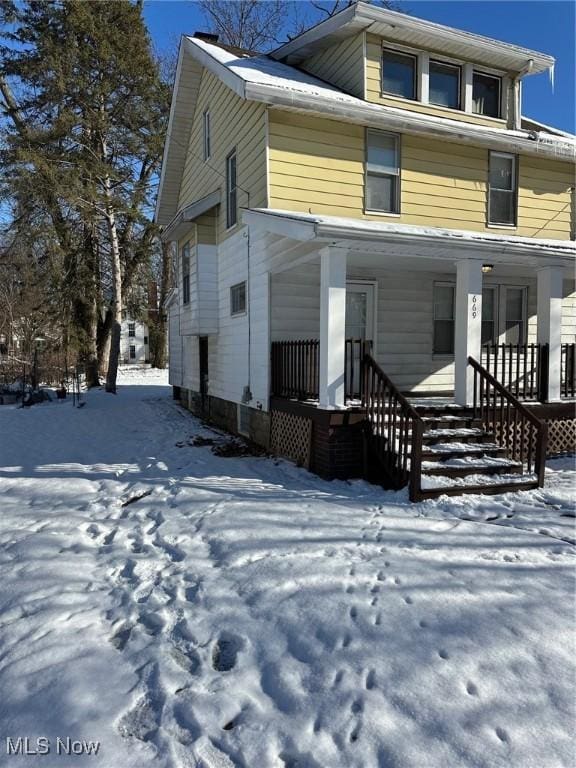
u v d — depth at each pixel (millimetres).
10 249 22078
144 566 4371
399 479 6227
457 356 7887
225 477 7242
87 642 3297
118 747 2449
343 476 6930
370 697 2707
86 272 19984
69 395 17531
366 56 8875
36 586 4031
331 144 8500
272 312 8680
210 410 12617
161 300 30891
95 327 22016
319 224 6086
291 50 10227
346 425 6891
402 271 9727
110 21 17844
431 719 2543
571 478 6793
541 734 2436
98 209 17516
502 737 2424
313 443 7387
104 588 4043
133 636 3367
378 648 3094
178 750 2432
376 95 8984
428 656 3002
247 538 4844
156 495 6484
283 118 8195
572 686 2738
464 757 2322
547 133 11430
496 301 10516
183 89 12297
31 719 2625
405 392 9891
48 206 17672
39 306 21703
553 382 8383
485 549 4426
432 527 4988
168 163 13945
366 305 9555
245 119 9086
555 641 3104
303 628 3342
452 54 9555
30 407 14523
